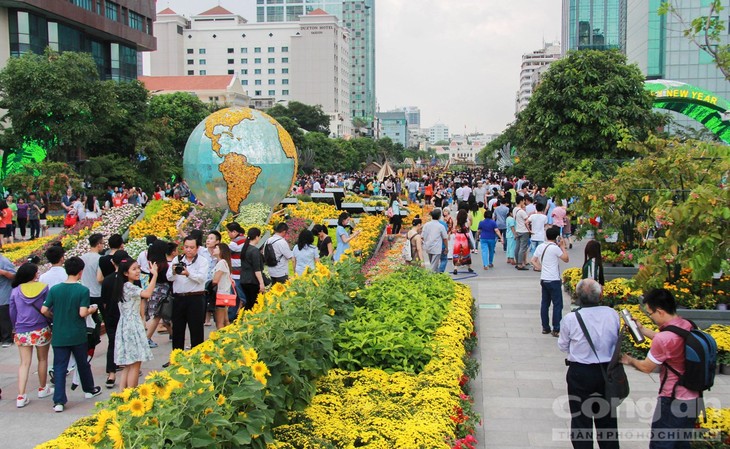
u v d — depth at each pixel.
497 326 12.11
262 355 5.73
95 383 9.15
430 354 8.26
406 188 41.72
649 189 12.58
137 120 44.53
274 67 128.00
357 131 146.38
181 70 126.88
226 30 128.25
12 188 32.78
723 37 51.25
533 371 9.38
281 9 176.12
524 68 178.62
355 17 174.75
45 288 8.54
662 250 7.94
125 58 60.72
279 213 23.09
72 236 18.03
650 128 24.44
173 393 4.41
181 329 9.64
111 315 8.97
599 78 24.08
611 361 5.93
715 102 45.56
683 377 5.60
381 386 7.41
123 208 19.17
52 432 7.41
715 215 6.43
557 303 11.20
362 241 19.41
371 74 181.88
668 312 5.79
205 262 9.77
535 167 25.27
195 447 4.17
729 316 10.33
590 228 15.23
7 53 45.50
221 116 20.97
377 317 9.02
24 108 35.91
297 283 7.72
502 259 20.56
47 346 8.56
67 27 51.59
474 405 8.04
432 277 12.76
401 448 5.65
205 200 21.25
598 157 24.05
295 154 21.97
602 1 106.94
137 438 3.99
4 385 9.14
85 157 45.75
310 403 6.66
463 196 32.59
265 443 5.35
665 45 61.03
